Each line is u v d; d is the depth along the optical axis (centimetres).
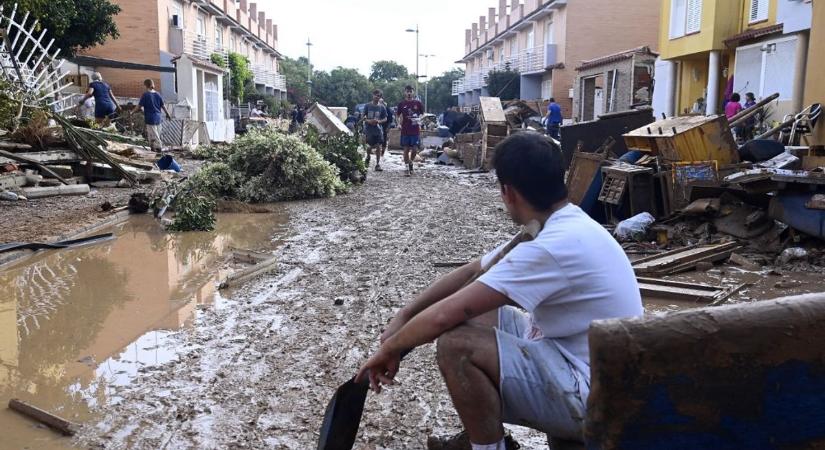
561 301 256
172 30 3659
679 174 880
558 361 260
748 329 189
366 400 414
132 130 2283
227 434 373
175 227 952
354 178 1527
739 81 2300
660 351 190
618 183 931
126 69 3231
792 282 653
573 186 1026
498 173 274
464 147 2066
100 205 1098
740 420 196
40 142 1276
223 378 446
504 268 254
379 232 941
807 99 1323
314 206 1201
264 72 6469
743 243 787
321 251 819
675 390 194
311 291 644
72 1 2362
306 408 404
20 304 612
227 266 748
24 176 1188
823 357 189
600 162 984
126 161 1391
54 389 430
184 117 2917
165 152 2069
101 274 714
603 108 2861
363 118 1923
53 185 1214
